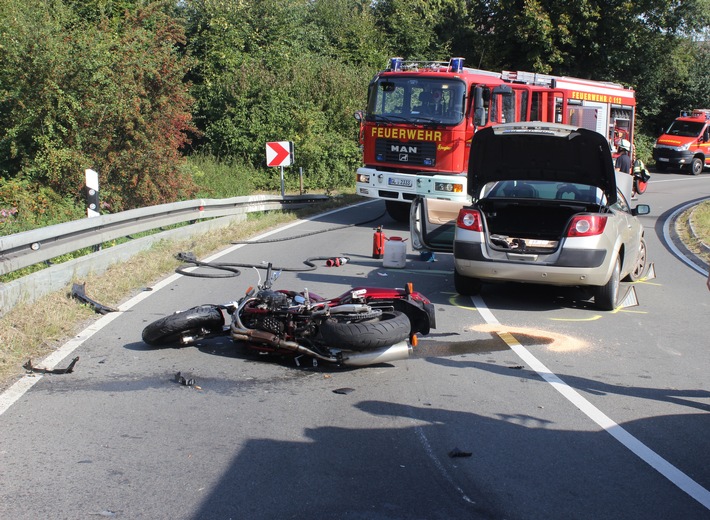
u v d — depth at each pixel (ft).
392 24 115.85
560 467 15.57
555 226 32.96
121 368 21.65
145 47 53.78
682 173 123.03
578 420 18.39
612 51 115.96
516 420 18.29
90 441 16.47
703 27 116.37
